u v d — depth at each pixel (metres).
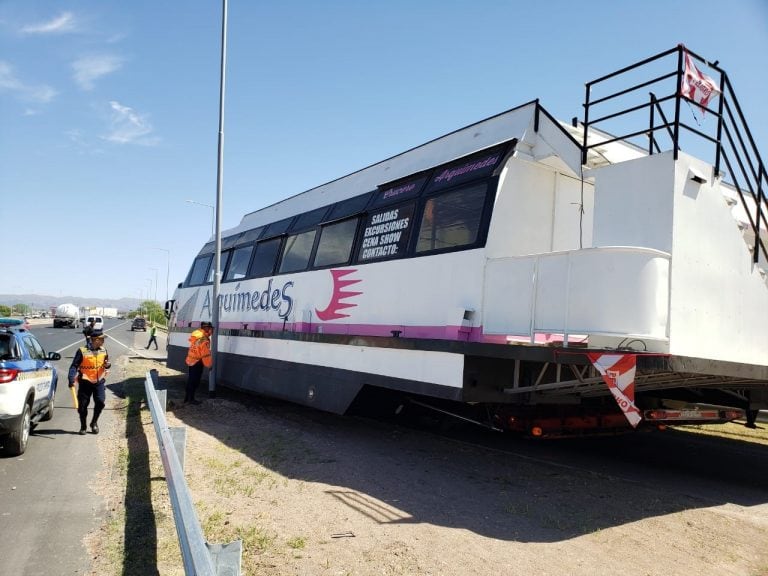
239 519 5.25
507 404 7.28
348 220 9.15
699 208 5.48
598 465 7.73
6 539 4.96
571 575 4.18
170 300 17.61
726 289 5.65
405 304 7.42
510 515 5.48
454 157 7.59
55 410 11.57
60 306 66.06
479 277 6.30
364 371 7.98
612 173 5.79
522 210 6.64
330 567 4.27
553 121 6.61
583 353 5.08
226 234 15.23
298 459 7.55
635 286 4.95
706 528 5.24
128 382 16.09
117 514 5.51
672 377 5.69
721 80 5.95
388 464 7.39
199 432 9.24
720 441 9.97
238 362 12.09
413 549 4.60
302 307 9.90
